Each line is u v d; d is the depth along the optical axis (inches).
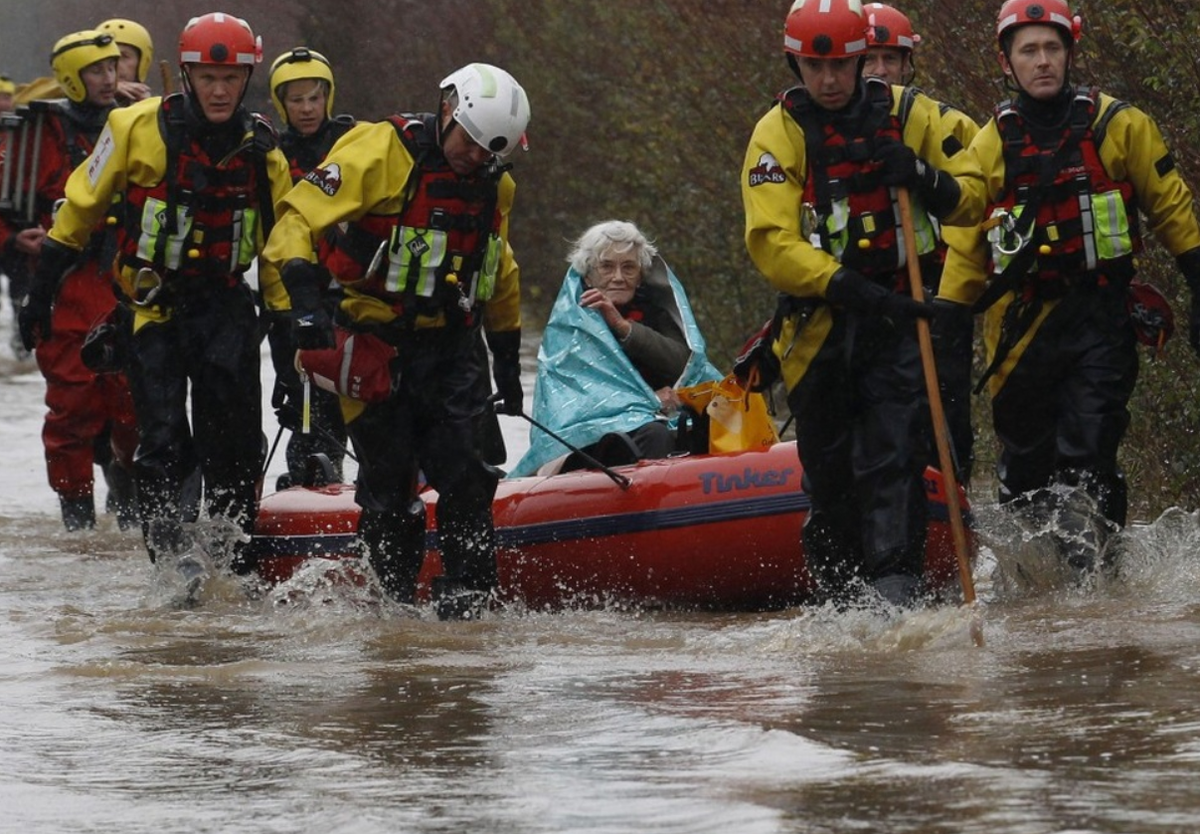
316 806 423.2
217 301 848.9
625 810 400.8
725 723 485.7
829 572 713.0
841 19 660.1
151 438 846.5
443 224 744.3
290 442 1045.2
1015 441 792.9
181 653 677.9
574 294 915.4
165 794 444.1
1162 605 689.6
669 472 792.3
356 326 758.5
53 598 847.1
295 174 1064.8
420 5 2025.1
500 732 497.7
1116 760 419.8
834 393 692.1
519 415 817.5
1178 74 922.1
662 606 796.0
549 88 2158.0
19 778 467.2
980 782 404.2
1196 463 936.3
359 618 760.3
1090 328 760.3
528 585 805.9
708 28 1702.8
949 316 764.0
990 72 1120.8
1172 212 749.9
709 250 1752.0
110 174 828.6
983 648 604.7
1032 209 748.0
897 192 672.4
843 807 389.4
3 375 2149.4
